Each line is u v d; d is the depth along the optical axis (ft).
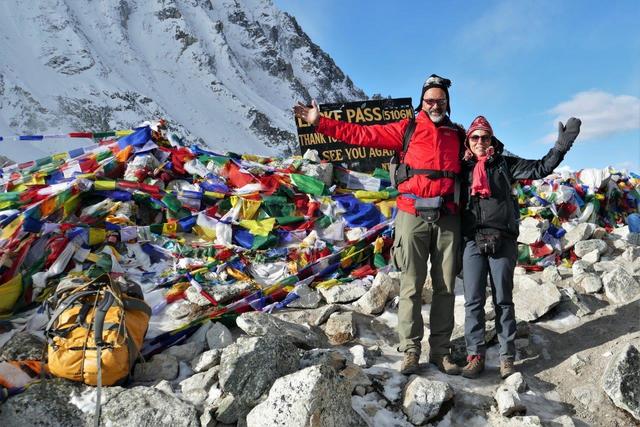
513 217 12.35
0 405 9.84
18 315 14.24
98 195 19.94
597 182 25.17
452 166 12.17
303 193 21.77
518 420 10.52
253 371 10.37
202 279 16.66
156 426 9.71
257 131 561.84
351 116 25.26
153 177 21.75
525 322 14.17
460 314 15.30
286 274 17.62
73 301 11.04
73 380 10.41
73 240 16.75
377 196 21.76
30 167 24.58
